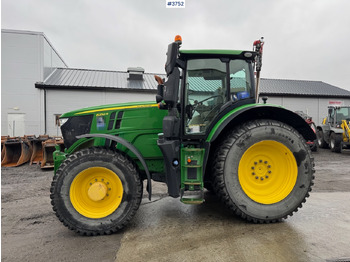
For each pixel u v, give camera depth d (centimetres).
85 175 272
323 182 504
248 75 317
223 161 277
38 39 1295
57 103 1298
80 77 1478
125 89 1351
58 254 225
